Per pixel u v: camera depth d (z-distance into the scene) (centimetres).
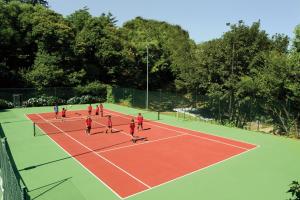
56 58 4747
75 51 5075
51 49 4991
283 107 2884
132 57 5566
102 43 5225
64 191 1491
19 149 2203
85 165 1870
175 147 2284
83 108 4300
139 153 2122
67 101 4675
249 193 1494
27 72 4694
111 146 2292
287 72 2744
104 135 2638
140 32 6419
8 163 1284
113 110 4147
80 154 2089
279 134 2939
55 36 4909
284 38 3641
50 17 4997
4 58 4834
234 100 3428
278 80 2761
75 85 4997
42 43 4894
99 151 2161
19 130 2809
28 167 1827
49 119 3391
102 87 5016
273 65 2812
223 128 2994
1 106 4128
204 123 3256
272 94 2892
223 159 2009
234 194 1480
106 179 1650
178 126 3066
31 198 1407
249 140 2523
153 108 4575
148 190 1516
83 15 5656
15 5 4903
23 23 4862
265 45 3516
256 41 3400
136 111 4097
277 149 2262
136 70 5806
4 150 1483
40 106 4419
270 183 1620
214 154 2117
